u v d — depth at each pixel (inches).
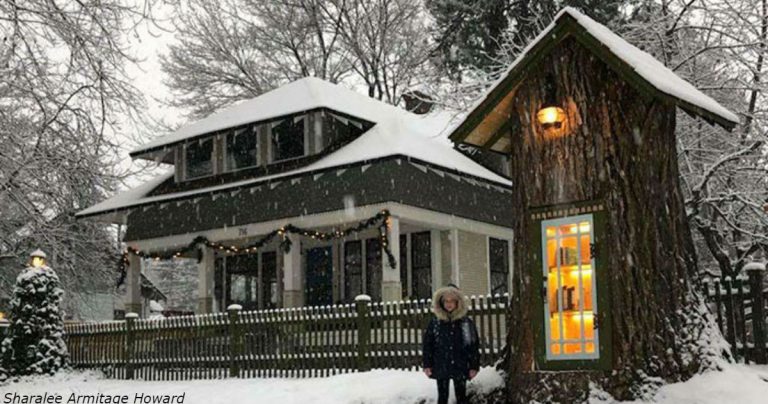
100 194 773.9
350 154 853.2
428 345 405.7
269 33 1519.4
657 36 789.9
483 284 946.7
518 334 398.0
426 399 431.8
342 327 599.8
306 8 1504.7
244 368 647.8
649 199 377.4
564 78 392.5
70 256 1093.8
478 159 1001.5
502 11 1223.5
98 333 765.9
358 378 514.9
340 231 842.8
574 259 385.4
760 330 432.1
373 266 924.0
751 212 768.3
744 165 767.1
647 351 364.8
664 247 377.1
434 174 876.6
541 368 386.9
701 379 360.2
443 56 1257.4
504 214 988.6
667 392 354.9
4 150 657.0
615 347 368.5
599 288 374.9
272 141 940.6
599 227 378.0
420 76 1498.5
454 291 406.3
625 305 369.7
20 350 752.3
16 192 686.5
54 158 659.4
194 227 967.0
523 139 404.2
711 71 773.3
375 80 1535.4
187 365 685.9
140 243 1019.9
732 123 382.3
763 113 737.0
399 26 1530.5
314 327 615.2
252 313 650.2
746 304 476.4
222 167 981.8
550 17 1107.9
